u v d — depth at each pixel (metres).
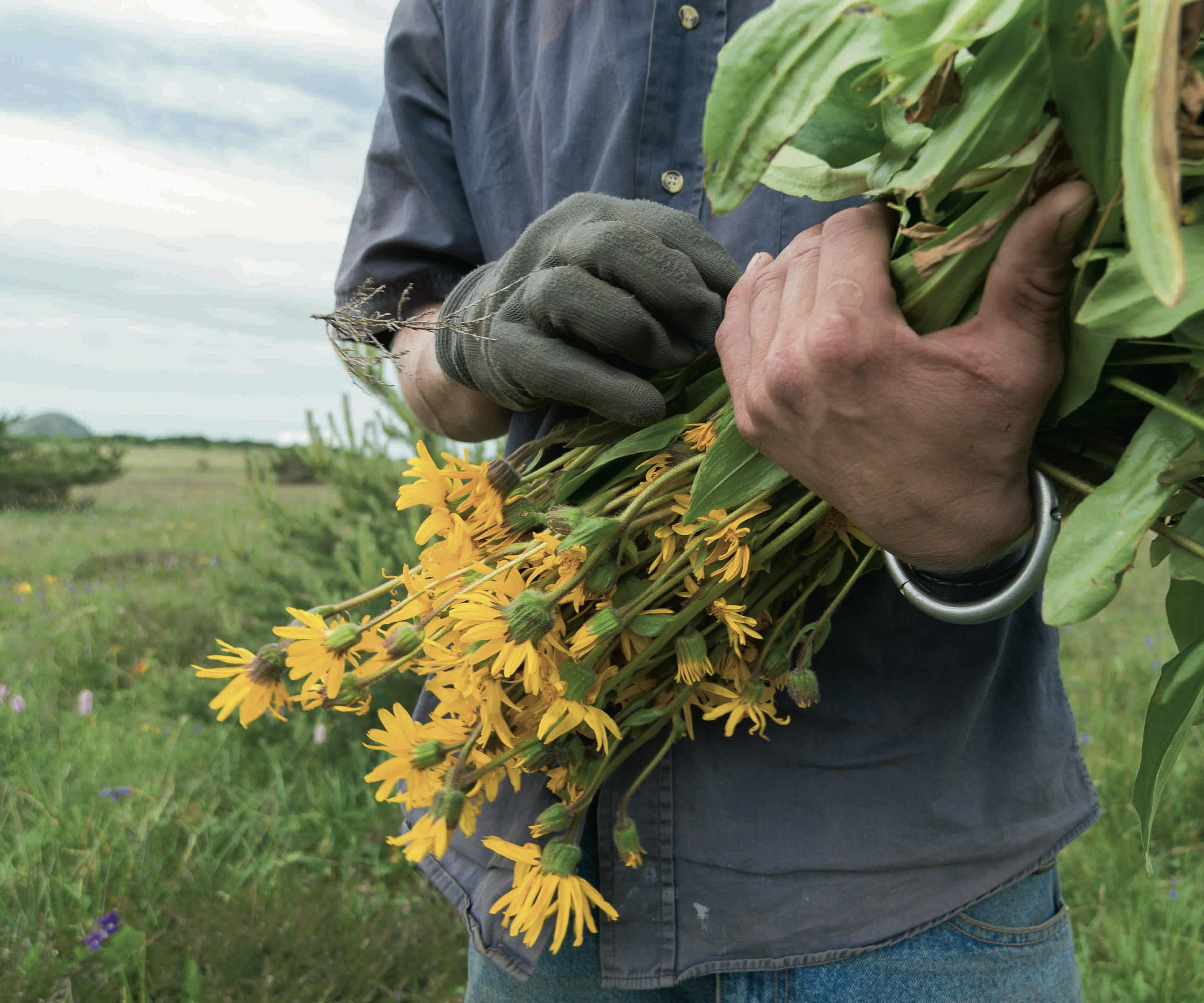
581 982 0.83
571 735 0.65
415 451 3.36
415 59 1.07
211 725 3.35
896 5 0.38
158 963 1.87
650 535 0.64
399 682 3.19
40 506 10.91
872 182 0.49
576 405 0.71
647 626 0.61
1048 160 0.42
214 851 2.49
